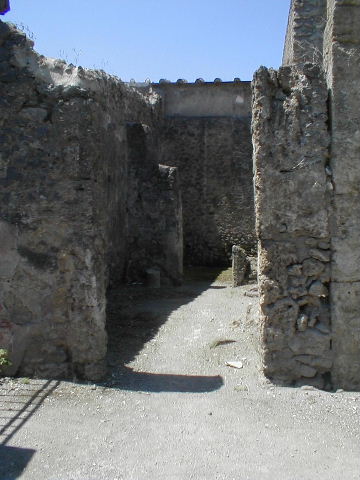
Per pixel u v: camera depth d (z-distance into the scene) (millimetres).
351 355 4980
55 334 5207
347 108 4910
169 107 14805
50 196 5141
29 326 5215
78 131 5098
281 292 5062
